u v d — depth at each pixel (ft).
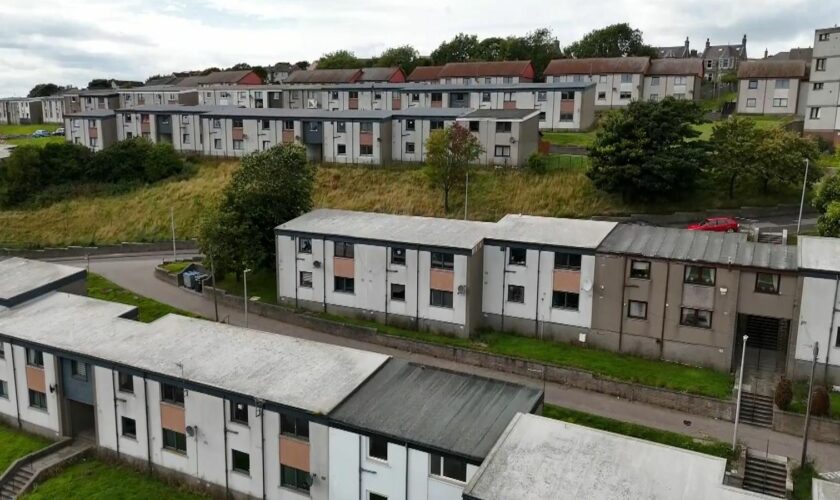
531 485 82.94
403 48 538.47
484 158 274.57
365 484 102.94
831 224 173.78
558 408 134.00
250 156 211.00
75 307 149.07
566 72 384.06
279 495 111.24
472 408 105.81
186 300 198.18
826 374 138.10
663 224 227.61
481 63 415.03
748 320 157.48
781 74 347.36
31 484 120.16
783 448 121.70
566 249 159.02
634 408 135.03
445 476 97.19
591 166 242.17
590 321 159.33
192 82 477.77
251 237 195.31
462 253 161.79
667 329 151.12
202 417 115.44
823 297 135.95
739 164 233.55
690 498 80.53
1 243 275.39
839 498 79.87
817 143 257.55
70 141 351.87
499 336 167.32
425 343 159.94
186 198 290.56
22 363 134.92
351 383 112.88
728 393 135.85
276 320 182.80
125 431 125.90
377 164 289.94
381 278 173.37
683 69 369.09
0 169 324.39
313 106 381.19
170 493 118.52
